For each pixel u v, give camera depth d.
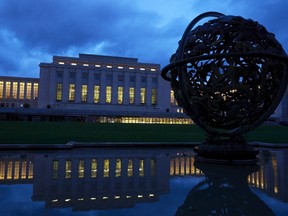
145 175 6.91
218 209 4.23
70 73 88.12
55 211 4.10
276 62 8.51
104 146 12.70
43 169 7.43
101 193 5.20
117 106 89.19
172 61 9.53
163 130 25.62
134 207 4.34
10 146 11.09
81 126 28.56
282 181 6.25
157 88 93.19
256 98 8.55
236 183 6.06
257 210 4.18
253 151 8.77
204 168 7.90
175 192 5.30
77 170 7.38
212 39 8.76
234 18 8.54
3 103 95.94
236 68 8.31
